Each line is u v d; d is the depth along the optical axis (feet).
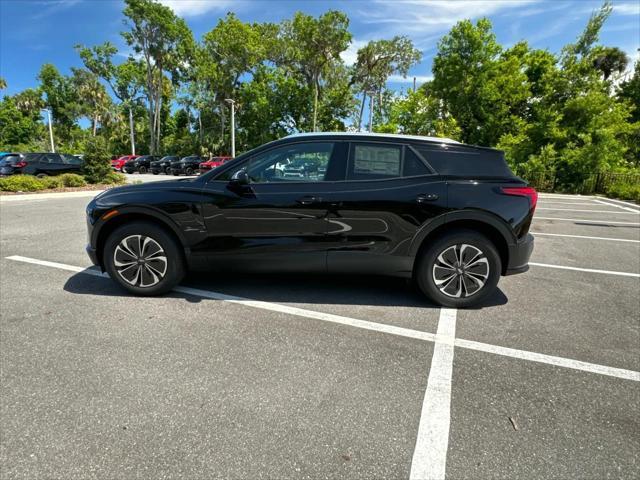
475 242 11.95
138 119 182.19
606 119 63.46
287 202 12.00
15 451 6.20
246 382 8.21
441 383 8.35
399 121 85.20
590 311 12.43
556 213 37.52
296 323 11.10
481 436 6.79
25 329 10.40
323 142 12.36
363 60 142.10
